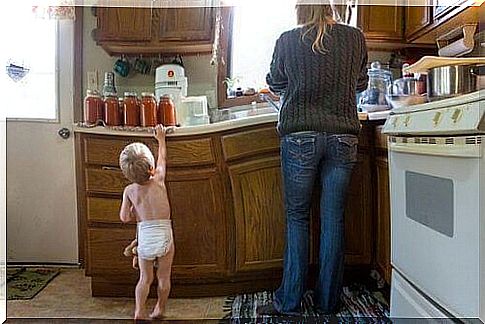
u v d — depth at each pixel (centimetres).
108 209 214
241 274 219
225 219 217
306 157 190
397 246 169
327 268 199
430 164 140
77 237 285
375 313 197
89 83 277
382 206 212
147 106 218
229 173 216
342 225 198
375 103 248
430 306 141
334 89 189
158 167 209
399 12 258
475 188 117
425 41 261
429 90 183
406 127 155
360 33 194
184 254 216
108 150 214
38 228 289
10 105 274
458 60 171
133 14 253
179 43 256
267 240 219
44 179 286
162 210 204
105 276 218
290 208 198
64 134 282
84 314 200
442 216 133
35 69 275
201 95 272
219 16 262
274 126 218
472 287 118
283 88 197
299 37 190
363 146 222
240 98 268
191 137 214
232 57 271
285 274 203
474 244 118
